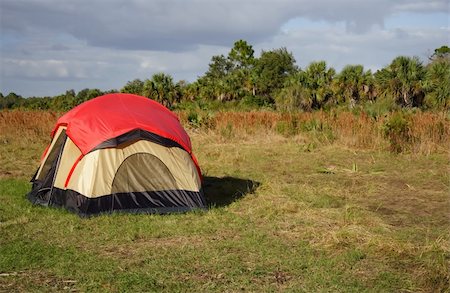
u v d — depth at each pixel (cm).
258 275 524
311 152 1508
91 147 757
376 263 565
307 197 895
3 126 1775
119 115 794
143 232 664
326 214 778
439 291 489
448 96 2831
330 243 620
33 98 4959
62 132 851
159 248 605
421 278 516
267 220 742
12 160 1262
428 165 1284
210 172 1164
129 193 757
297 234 669
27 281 499
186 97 4303
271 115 2066
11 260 552
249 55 7475
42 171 882
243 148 1584
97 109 812
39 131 1767
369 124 1672
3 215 737
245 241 632
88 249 601
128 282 495
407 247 600
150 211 757
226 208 808
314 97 3459
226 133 1812
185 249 600
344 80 3491
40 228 680
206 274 523
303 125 1878
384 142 1551
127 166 763
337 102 3491
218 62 7531
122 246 614
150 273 522
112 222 708
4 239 629
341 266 554
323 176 1134
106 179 750
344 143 1623
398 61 3244
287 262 558
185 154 802
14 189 908
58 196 790
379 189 994
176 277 514
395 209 835
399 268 551
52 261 553
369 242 614
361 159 1382
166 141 785
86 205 735
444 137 1523
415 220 766
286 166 1259
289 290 484
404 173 1173
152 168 774
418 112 2003
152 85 3762
